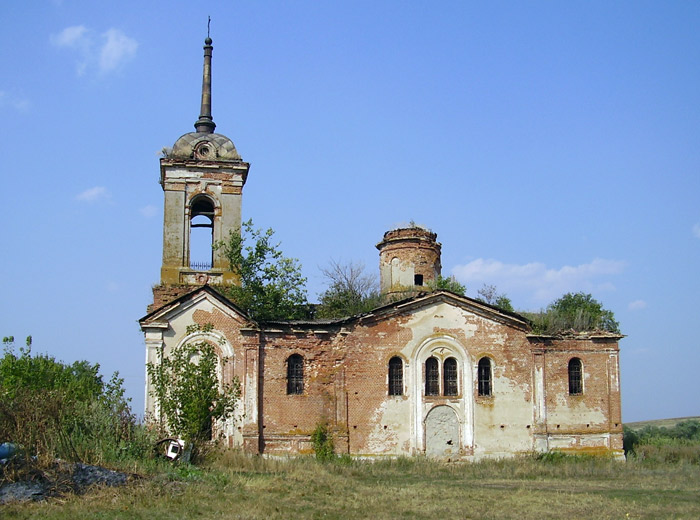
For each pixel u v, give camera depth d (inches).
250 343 1470.2
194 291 1453.0
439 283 1902.1
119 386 1191.6
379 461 1451.8
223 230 1610.5
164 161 1599.4
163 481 971.3
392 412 1524.4
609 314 2126.0
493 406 1569.9
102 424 1109.1
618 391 1638.8
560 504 957.8
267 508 868.0
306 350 1513.3
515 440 1566.2
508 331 1609.3
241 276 1694.1
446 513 885.2
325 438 1485.0
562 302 2252.7
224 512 832.9
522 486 1158.3
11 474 895.1
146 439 1158.3
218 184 1626.5
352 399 1513.3
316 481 1131.9
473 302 1596.9
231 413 1439.5
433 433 1537.9
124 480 951.0
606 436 1612.9
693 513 904.3
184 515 807.1
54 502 845.2
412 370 1550.2
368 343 1541.6
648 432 2423.7
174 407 1274.6
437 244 1908.2
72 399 1123.3
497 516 869.8
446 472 1352.1
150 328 1428.4
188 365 1307.8
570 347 1636.3
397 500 973.2
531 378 1599.4
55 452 979.3
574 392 1626.5
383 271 1893.5
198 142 1630.2
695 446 1728.6
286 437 1466.5
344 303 2106.3
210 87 1726.1
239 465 1273.4
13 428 943.7
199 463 1242.0
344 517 848.9
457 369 1576.0
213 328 1457.9
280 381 1485.0
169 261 1569.9
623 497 1032.8
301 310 1833.2
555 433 1590.8
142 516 797.2
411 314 1572.3
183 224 1593.3
